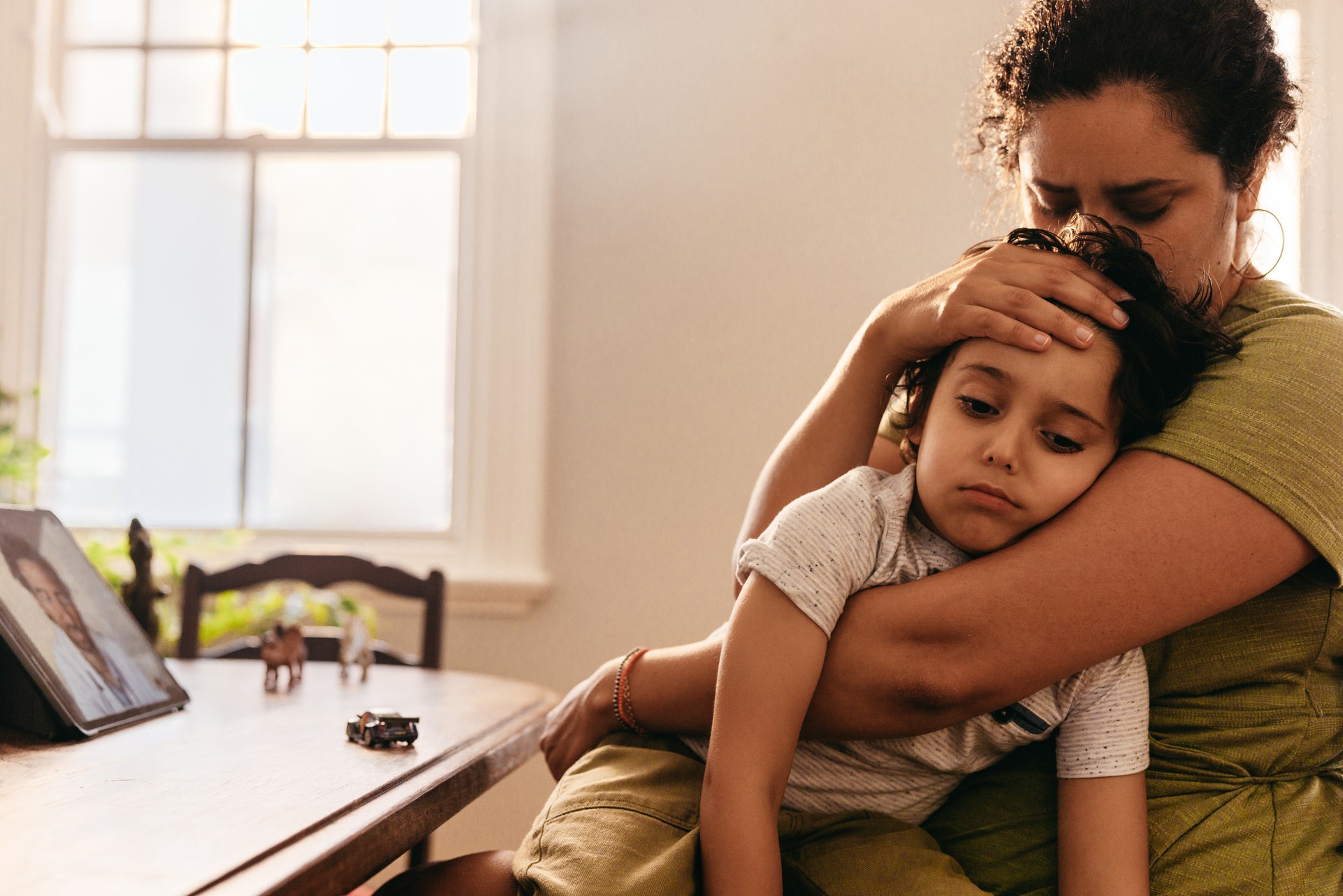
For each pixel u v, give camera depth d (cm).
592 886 80
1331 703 90
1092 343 84
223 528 297
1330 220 251
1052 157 93
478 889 92
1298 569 83
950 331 89
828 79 265
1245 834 86
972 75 260
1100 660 83
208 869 65
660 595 262
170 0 304
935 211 260
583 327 268
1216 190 91
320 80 300
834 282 262
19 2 301
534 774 256
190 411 304
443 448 297
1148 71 88
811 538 86
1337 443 82
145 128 304
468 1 295
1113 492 83
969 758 92
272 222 302
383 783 89
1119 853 85
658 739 101
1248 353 87
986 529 85
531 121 273
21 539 115
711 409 264
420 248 299
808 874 87
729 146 267
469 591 260
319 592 267
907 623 83
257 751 101
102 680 111
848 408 99
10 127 299
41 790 83
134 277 307
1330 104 253
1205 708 91
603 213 270
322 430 301
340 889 72
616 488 265
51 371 304
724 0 269
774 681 83
